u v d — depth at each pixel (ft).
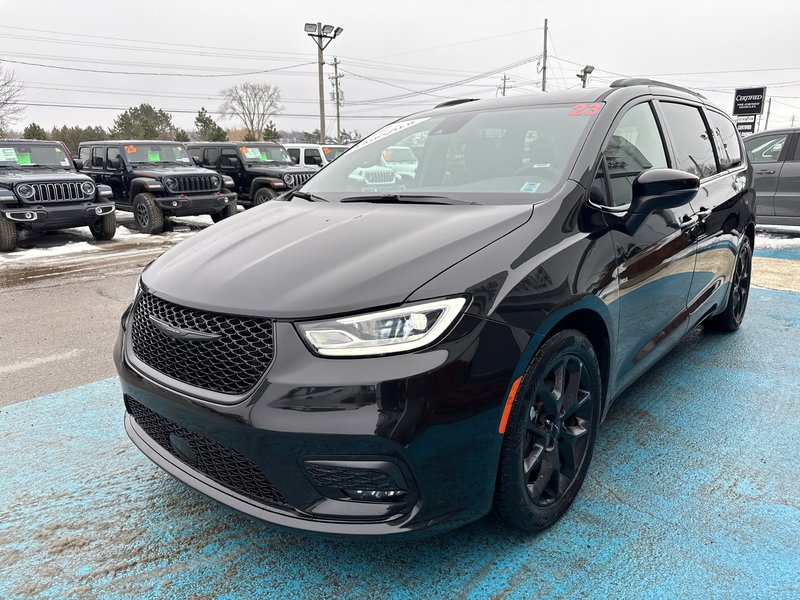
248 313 5.87
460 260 6.20
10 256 29.40
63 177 32.42
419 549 7.01
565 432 7.30
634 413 10.41
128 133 248.11
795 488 8.13
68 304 19.20
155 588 6.52
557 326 6.78
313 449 5.57
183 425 6.35
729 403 10.78
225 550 7.11
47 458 9.31
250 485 6.23
